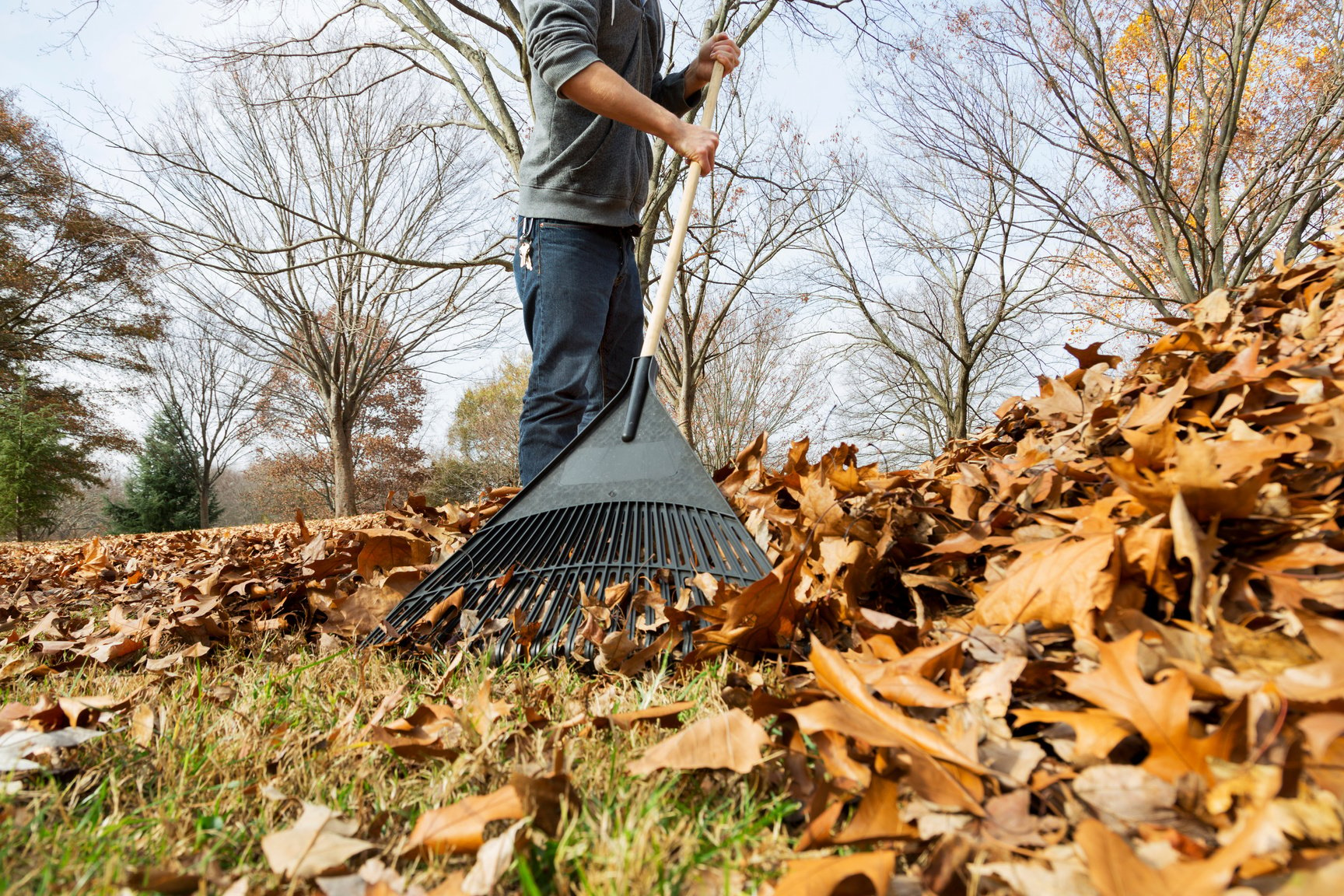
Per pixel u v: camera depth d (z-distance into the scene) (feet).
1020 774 2.59
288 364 64.39
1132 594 3.23
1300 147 24.79
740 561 4.75
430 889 2.52
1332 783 2.08
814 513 5.00
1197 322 6.15
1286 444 3.55
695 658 4.32
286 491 103.71
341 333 52.08
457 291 49.01
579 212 7.43
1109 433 4.90
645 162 8.01
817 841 2.49
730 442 63.52
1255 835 1.94
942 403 49.67
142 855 2.78
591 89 6.54
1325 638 2.47
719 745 2.96
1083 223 28.22
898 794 2.66
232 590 6.69
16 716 4.07
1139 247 30.89
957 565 4.57
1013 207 35.40
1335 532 3.13
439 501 105.60
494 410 108.88
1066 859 2.15
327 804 3.13
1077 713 2.72
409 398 102.73
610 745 3.40
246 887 2.41
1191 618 3.19
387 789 3.26
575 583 5.12
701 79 8.68
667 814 2.77
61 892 2.49
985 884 2.17
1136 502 3.51
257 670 5.24
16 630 7.30
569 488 5.50
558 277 7.44
